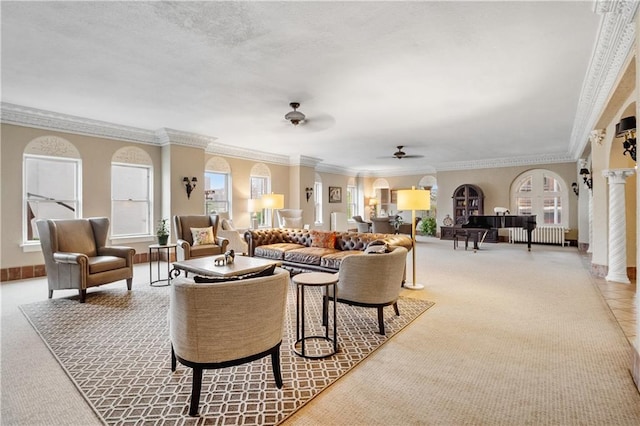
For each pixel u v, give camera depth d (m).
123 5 2.41
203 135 6.82
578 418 1.80
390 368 2.39
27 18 2.58
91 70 3.56
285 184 9.69
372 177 13.65
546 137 7.12
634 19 2.23
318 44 2.99
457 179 11.34
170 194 6.57
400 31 2.77
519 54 3.20
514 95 4.38
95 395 2.04
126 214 6.62
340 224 11.55
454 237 8.87
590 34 2.82
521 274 5.55
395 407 1.92
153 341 2.85
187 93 4.28
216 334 1.89
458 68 3.52
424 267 6.20
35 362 2.47
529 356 2.55
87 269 3.98
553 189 9.84
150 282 4.85
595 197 5.38
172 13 2.51
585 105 4.66
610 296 4.16
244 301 1.93
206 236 5.71
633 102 3.60
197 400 1.87
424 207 4.63
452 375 2.28
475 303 3.93
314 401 1.99
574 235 9.44
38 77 3.76
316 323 3.32
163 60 3.31
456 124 5.93
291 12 2.49
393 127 6.15
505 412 1.86
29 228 5.58
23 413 1.87
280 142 7.63
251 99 4.50
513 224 8.68
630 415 1.83
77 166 5.73
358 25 2.67
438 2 2.37
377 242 4.22
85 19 2.60
